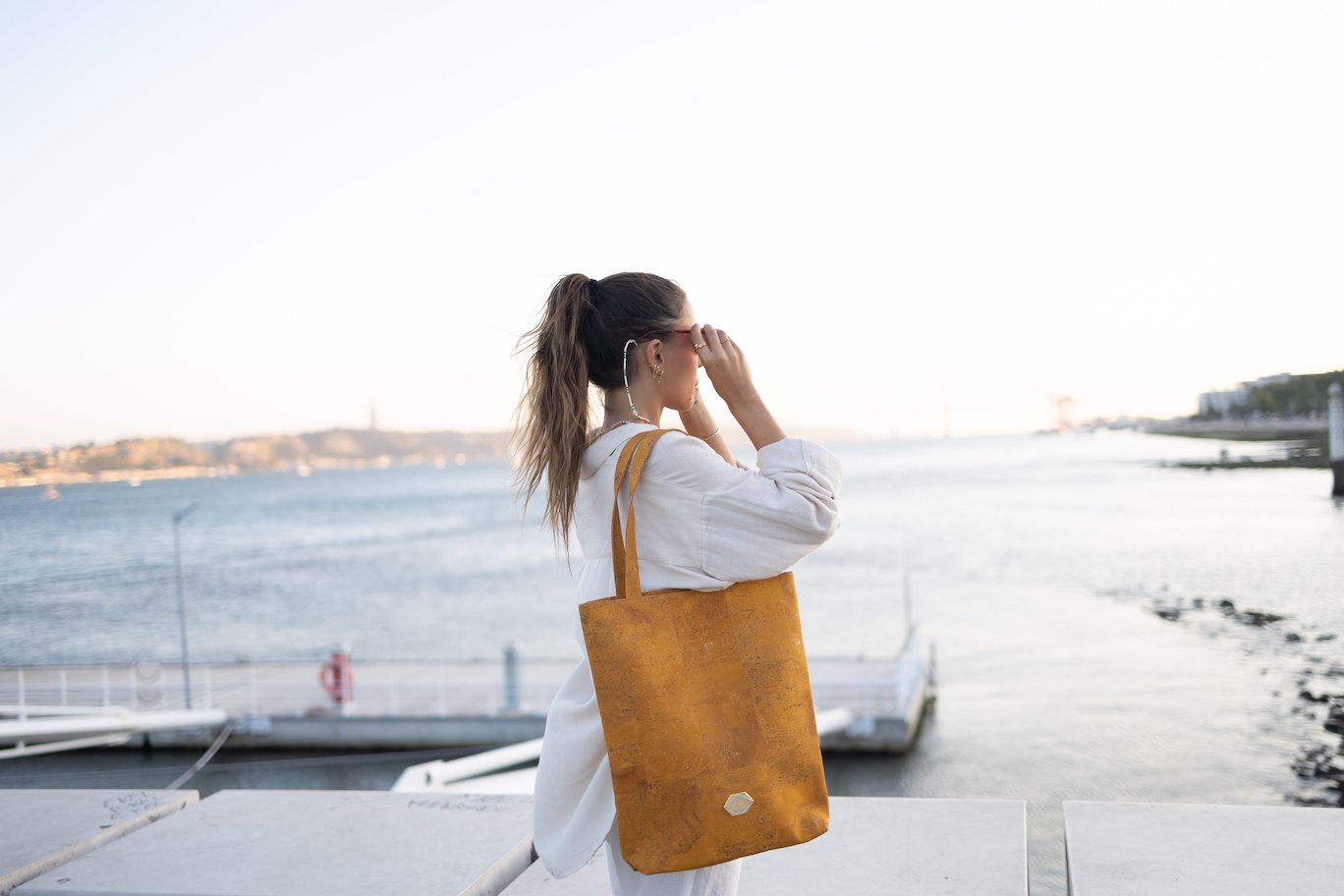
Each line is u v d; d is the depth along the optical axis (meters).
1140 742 18.72
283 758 19.73
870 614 39.56
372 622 47.97
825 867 2.60
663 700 1.58
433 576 67.94
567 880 2.69
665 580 1.66
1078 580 46.00
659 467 1.67
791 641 1.69
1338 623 22.30
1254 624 24.95
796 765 1.66
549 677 22.77
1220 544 35.72
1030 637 32.19
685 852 1.58
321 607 54.62
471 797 3.26
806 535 1.65
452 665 25.20
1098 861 2.44
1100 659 27.41
